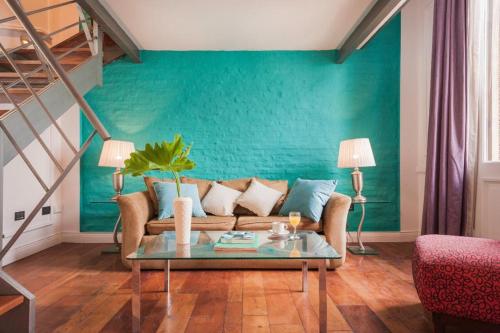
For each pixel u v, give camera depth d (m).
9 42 4.35
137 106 4.73
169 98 4.75
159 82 4.74
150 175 4.69
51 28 5.34
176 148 2.43
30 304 1.92
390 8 3.29
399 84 4.73
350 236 4.69
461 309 1.84
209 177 4.74
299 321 2.23
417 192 4.71
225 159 4.75
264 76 4.77
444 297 1.87
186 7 3.59
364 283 2.99
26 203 3.96
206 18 3.83
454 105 3.45
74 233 4.72
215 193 4.09
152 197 3.97
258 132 4.75
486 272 1.80
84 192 4.75
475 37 3.33
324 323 2.00
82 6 3.21
